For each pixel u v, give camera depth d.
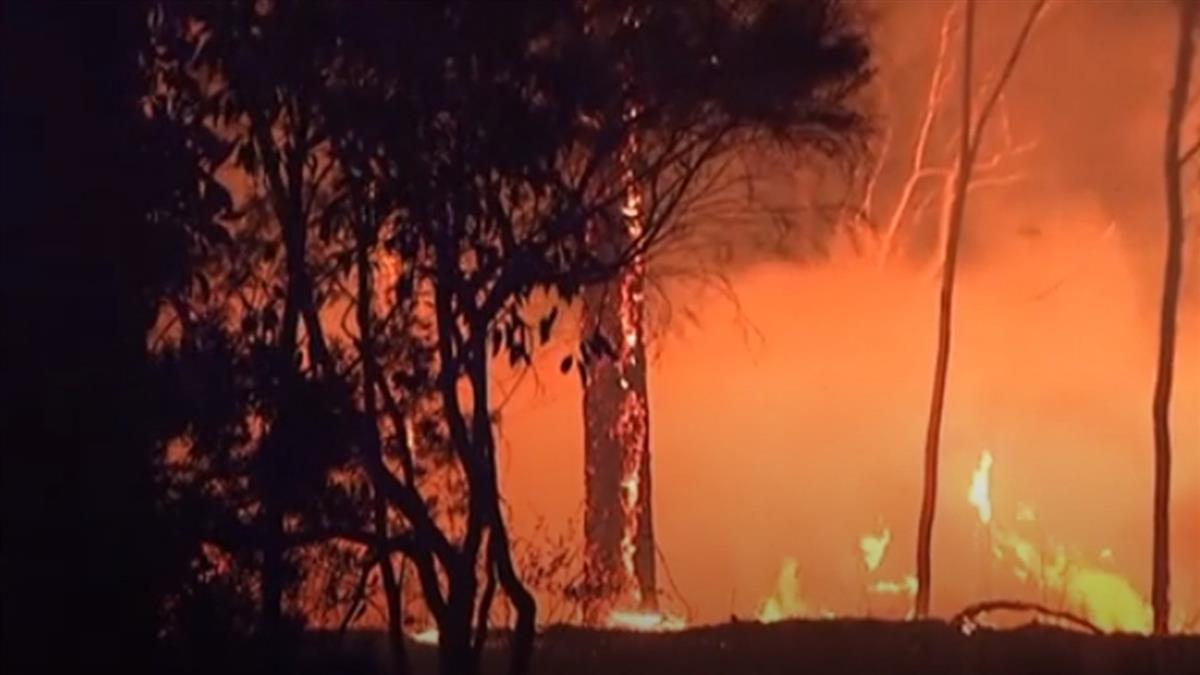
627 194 22.31
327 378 21.56
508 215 21.56
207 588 20.06
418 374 22.62
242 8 20.55
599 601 35.94
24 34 19.44
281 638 20.95
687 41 22.09
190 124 20.41
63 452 18.83
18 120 19.33
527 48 21.11
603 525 45.47
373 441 21.95
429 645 27.44
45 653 18.61
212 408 20.56
